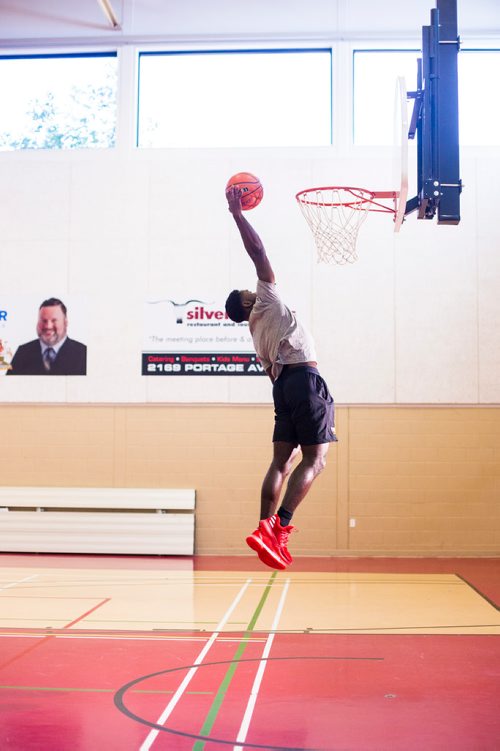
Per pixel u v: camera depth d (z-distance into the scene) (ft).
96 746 10.53
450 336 32.19
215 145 33.27
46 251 33.06
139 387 32.53
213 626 18.54
